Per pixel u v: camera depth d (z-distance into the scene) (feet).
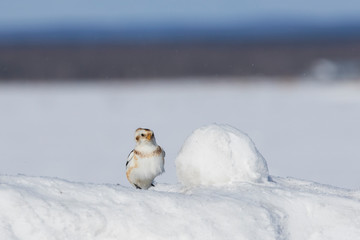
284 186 56.70
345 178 135.74
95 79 605.73
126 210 45.32
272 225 47.14
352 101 308.81
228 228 45.55
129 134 217.56
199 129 58.39
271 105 307.58
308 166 151.94
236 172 55.83
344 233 49.37
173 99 351.05
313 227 49.67
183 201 47.06
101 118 267.18
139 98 359.05
